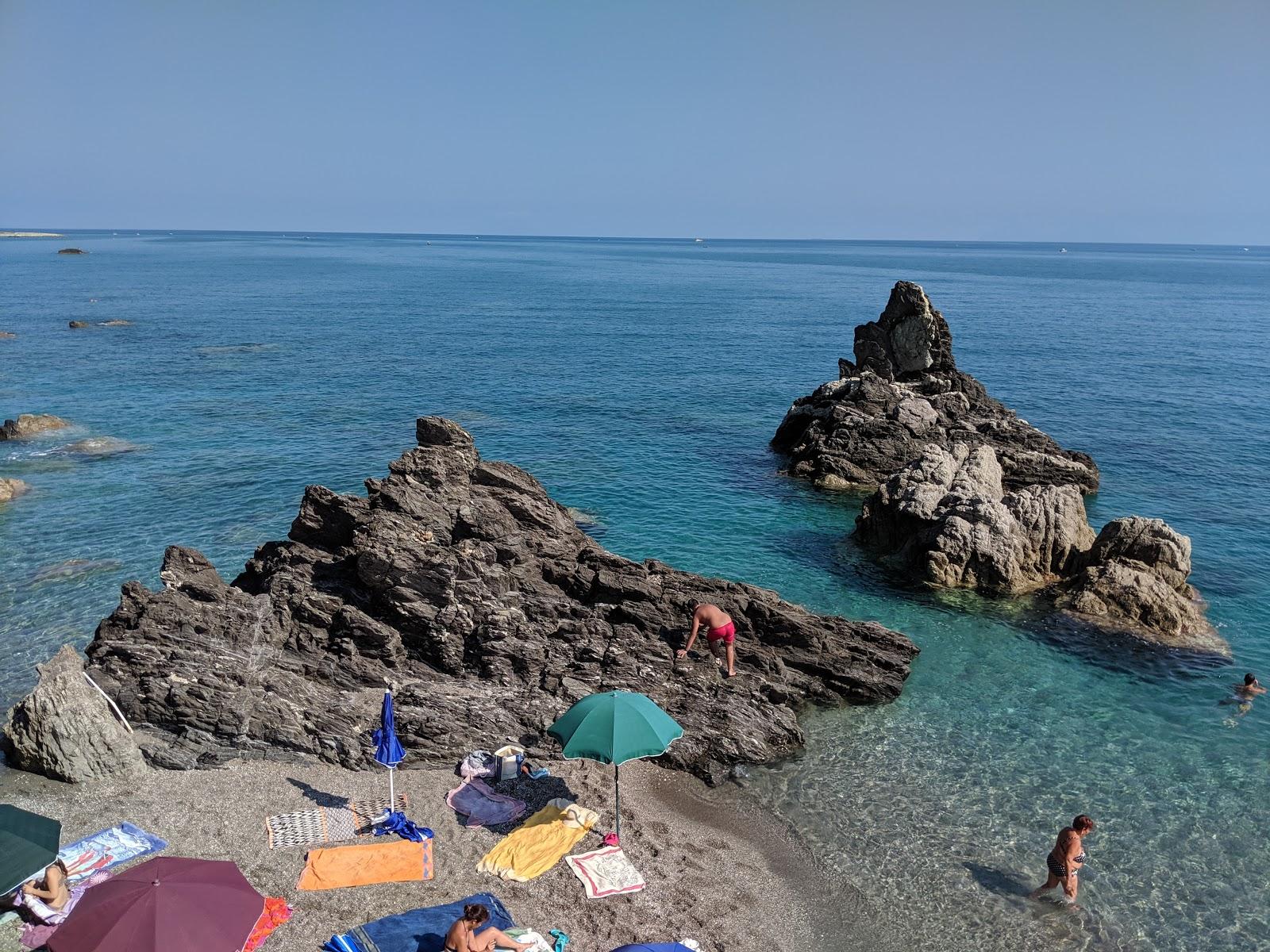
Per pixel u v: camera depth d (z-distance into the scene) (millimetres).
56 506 49812
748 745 26016
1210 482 58812
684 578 32594
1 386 83500
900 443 57969
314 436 67500
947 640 34938
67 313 142750
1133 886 21469
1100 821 23922
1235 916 20531
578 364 106562
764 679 28891
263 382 90312
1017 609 37688
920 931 19766
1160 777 26078
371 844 20922
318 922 18297
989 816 24031
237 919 15680
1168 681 31891
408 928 17656
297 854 20516
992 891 21125
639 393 88625
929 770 26094
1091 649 34156
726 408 81812
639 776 25109
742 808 24000
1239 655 34000
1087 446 68312
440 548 30344
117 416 72312
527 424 73562
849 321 160625
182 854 20297
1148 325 153625
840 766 26203
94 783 23047
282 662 27422
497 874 20125
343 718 25469
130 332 123000
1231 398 86625
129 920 15047
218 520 48062
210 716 24969
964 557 39875
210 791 22938
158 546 43938
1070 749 27438
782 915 19953
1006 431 60344
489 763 24578
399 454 62719
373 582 29359
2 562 41562
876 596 39344
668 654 28828
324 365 102062
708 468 60906
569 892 19766
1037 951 19312
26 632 34250
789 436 66250
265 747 24734
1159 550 37938
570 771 24859
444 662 28234
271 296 191625
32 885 18344
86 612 36156
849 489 56125
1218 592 40250
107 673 26047
